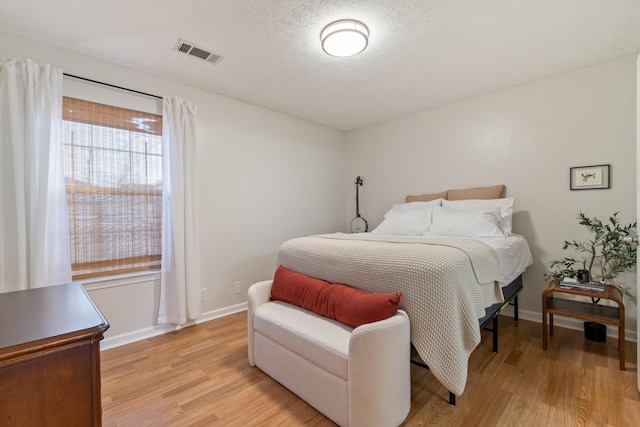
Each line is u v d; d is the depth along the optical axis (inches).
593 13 69.1
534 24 73.2
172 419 57.9
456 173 127.6
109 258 91.4
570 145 99.8
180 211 100.3
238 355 84.1
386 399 51.2
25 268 73.3
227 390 67.2
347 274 70.3
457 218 105.3
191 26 73.6
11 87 72.4
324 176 161.3
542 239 105.9
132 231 95.7
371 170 161.0
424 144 138.3
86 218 87.1
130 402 63.1
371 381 50.2
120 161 93.1
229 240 119.7
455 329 55.8
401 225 118.1
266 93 116.0
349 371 51.8
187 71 97.2
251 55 87.7
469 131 123.3
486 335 94.6
